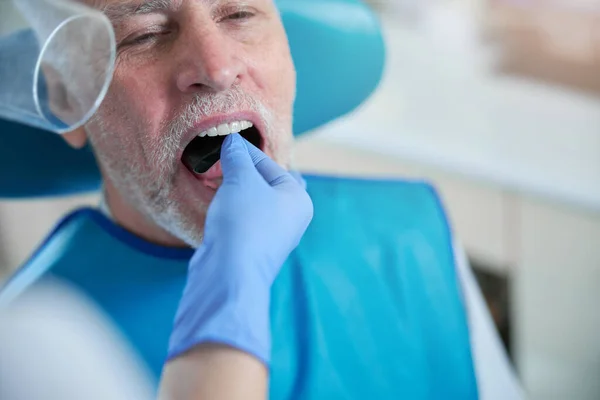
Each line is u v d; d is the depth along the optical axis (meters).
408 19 1.52
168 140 0.69
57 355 0.34
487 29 1.45
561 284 1.22
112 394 0.35
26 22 0.64
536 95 1.31
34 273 0.85
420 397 0.88
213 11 0.70
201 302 0.50
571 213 1.15
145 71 0.68
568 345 1.27
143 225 0.84
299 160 1.35
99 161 0.80
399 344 0.89
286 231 0.56
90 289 0.82
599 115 1.25
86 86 0.62
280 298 0.85
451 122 1.26
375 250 0.93
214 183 0.73
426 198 1.00
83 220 0.88
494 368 0.96
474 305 0.99
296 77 0.87
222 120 0.69
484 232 1.24
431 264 0.94
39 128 0.82
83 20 0.60
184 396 0.46
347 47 0.88
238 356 0.47
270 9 0.74
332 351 0.84
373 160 1.28
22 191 0.89
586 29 1.34
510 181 1.17
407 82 1.38
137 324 0.80
